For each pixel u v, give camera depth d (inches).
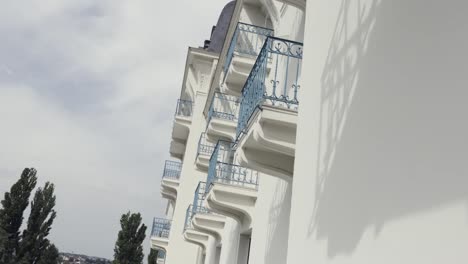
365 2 139.3
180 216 773.9
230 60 422.6
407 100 105.0
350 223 126.0
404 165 101.7
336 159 143.6
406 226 97.0
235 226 418.9
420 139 96.7
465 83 84.1
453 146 84.9
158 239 864.9
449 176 84.7
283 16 356.5
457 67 87.4
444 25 93.9
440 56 93.8
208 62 830.5
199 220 499.2
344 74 148.2
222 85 480.1
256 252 307.9
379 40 125.2
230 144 405.1
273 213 277.7
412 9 108.8
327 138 154.3
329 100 158.2
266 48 209.8
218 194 354.0
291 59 284.5
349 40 148.5
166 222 897.5
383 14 124.9
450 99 88.0
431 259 86.4
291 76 276.8
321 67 172.4
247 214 354.9
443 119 89.4
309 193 163.6
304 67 195.2
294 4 265.6
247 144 217.8
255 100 209.5
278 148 197.0
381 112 117.5
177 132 865.5
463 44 86.6
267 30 418.9
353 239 122.5
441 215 85.3
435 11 98.1
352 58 143.5
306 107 182.9
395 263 99.2
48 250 1684.3
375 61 125.8
